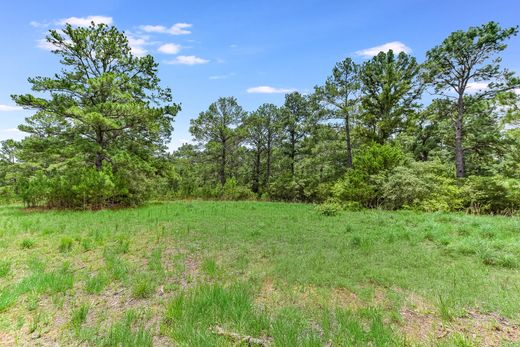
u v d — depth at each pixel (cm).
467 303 346
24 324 303
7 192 1938
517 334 282
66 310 333
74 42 1533
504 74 1688
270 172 3294
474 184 1304
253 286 397
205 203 1798
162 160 1888
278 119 2945
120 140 1794
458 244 581
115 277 427
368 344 262
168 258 533
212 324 298
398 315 316
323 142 2495
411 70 1989
